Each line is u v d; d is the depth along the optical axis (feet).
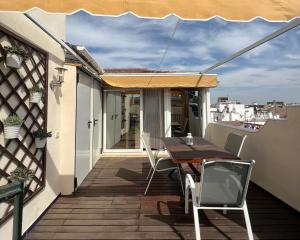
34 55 12.28
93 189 17.74
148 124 30.89
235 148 17.01
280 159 14.97
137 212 13.82
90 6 6.95
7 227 9.62
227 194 10.41
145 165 24.84
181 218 13.05
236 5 7.25
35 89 11.60
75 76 16.78
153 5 7.11
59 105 16.25
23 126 11.12
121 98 31.32
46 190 13.91
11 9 6.88
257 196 16.19
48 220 12.85
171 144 17.78
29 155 11.78
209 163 10.05
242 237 11.15
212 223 12.47
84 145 19.98
